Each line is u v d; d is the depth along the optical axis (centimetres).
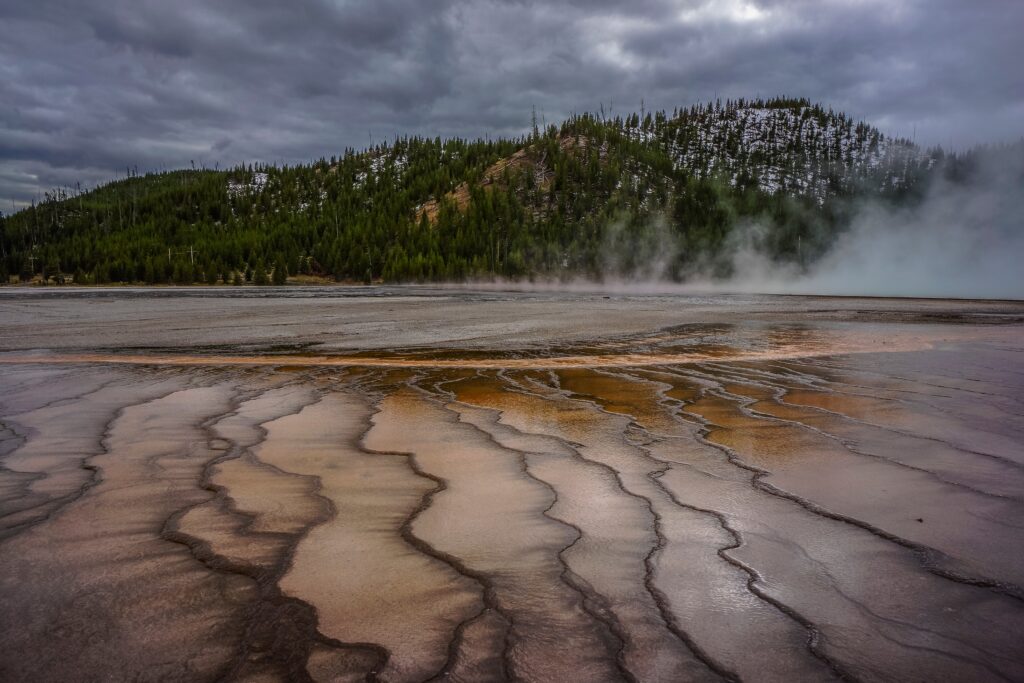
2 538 290
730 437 498
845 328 1684
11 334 1457
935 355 1058
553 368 910
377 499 350
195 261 11100
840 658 195
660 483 379
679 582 248
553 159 16150
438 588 242
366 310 2509
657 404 640
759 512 328
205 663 192
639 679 184
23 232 14225
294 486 373
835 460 429
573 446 470
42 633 209
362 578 251
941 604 230
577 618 219
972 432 509
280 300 3666
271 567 261
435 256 10981
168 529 303
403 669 188
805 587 244
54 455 445
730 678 184
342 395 694
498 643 203
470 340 1319
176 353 1091
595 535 297
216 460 432
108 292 5681
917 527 306
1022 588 243
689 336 1420
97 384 768
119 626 213
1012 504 338
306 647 200
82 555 272
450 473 401
